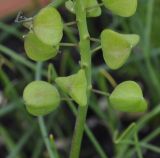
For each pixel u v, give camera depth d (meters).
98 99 0.24
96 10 0.12
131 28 0.22
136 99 0.12
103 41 0.11
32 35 0.11
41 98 0.12
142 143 0.19
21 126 0.24
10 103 0.23
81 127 0.13
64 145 0.23
